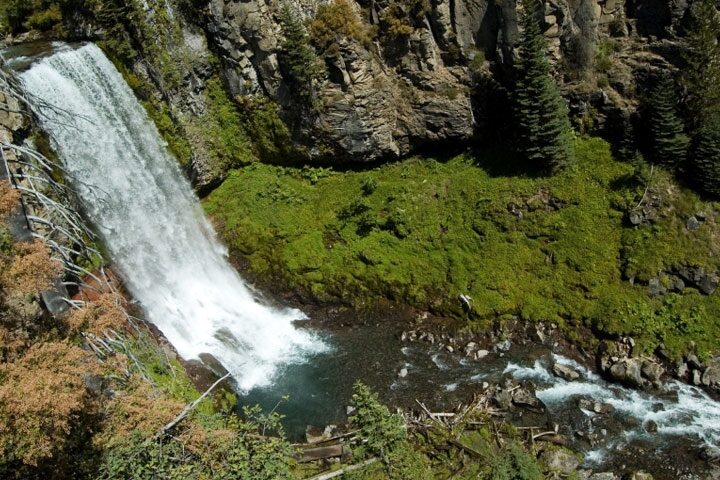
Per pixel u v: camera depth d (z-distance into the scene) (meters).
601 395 27.20
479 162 35.28
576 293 30.62
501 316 31.06
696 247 29.73
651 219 30.64
